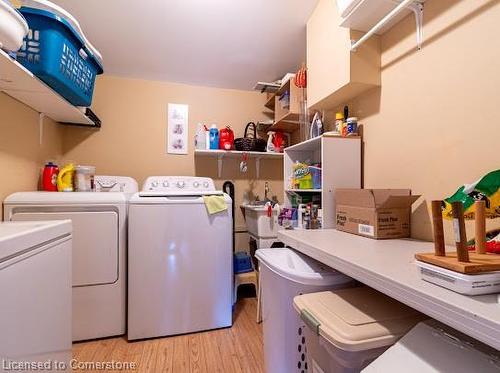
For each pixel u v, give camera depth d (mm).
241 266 2396
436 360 553
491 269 549
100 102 2578
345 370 728
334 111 1896
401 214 1230
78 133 2523
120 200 1796
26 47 1283
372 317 767
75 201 1704
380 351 691
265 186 2980
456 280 553
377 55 1451
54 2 1642
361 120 1607
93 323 1734
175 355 1578
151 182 2379
